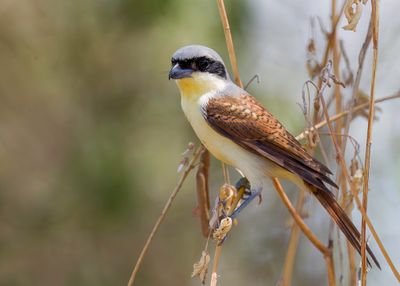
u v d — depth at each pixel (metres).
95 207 12.84
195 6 11.80
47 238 13.42
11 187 13.69
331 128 7.54
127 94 13.28
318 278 13.55
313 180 8.10
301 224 8.02
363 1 7.17
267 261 14.08
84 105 13.52
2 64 13.93
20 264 13.40
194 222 13.95
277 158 8.41
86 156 12.86
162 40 12.51
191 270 14.11
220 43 11.77
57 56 13.69
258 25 12.41
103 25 13.12
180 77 8.91
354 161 7.84
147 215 13.40
